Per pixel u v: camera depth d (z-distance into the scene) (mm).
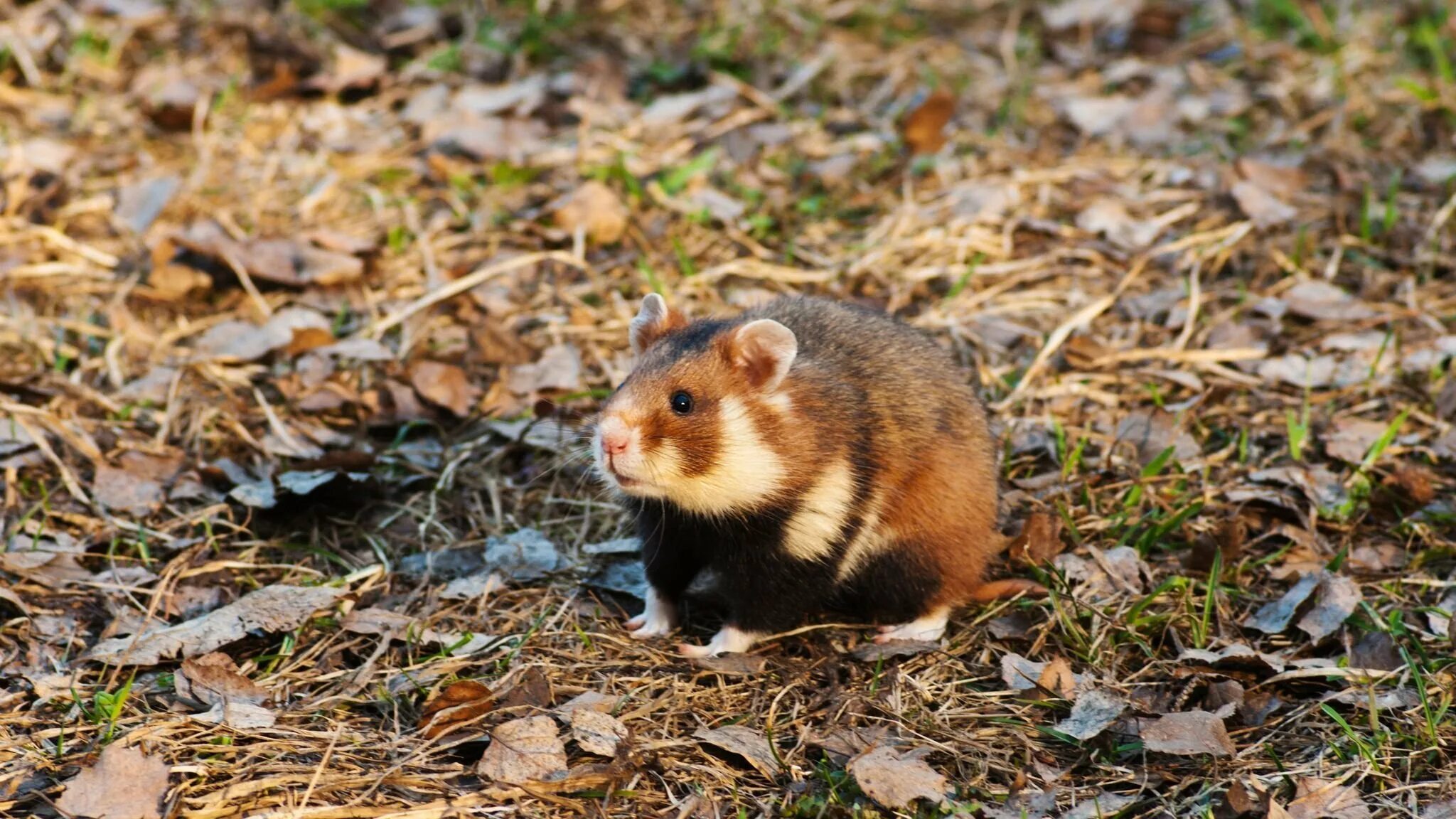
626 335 11336
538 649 8195
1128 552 8898
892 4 16625
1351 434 10016
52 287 11656
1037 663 8133
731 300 11727
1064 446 10023
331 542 9352
